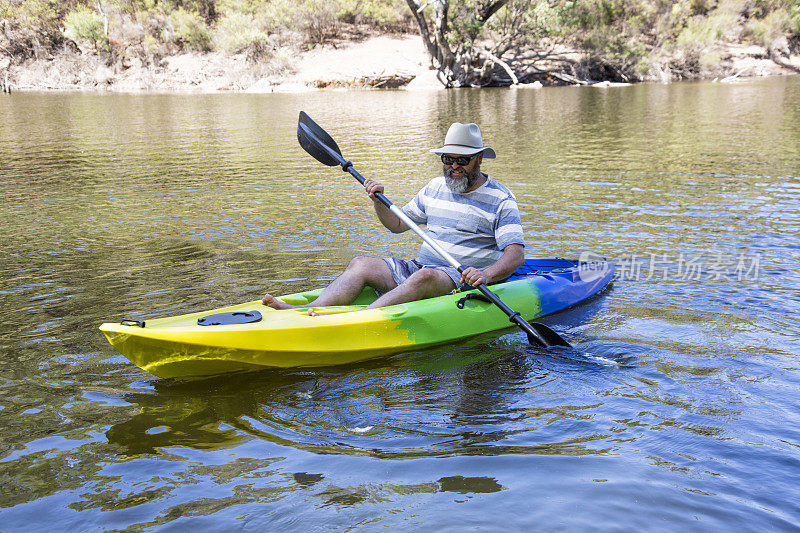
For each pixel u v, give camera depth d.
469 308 3.88
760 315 3.98
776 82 28.78
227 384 3.24
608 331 3.83
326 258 5.23
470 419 2.86
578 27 31.88
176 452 2.61
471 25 29.19
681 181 8.05
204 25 34.19
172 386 3.20
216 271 4.91
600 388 3.13
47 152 11.72
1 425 2.81
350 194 7.82
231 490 2.35
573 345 3.65
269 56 32.19
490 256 4.04
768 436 2.65
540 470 2.44
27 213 7.00
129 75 33.19
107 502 2.29
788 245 5.36
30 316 4.02
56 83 33.31
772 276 4.66
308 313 3.58
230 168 9.82
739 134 12.27
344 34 34.72
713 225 6.02
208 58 33.62
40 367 3.35
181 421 2.86
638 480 2.36
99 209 7.16
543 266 4.82
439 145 11.71
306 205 7.25
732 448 2.57
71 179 9.08
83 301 4.27
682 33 33.47
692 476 2.38
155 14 35.38
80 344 3.62
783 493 2.28
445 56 30.14
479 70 30.06
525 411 2.92
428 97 24.28
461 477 2.40
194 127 15.54
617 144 11.41
